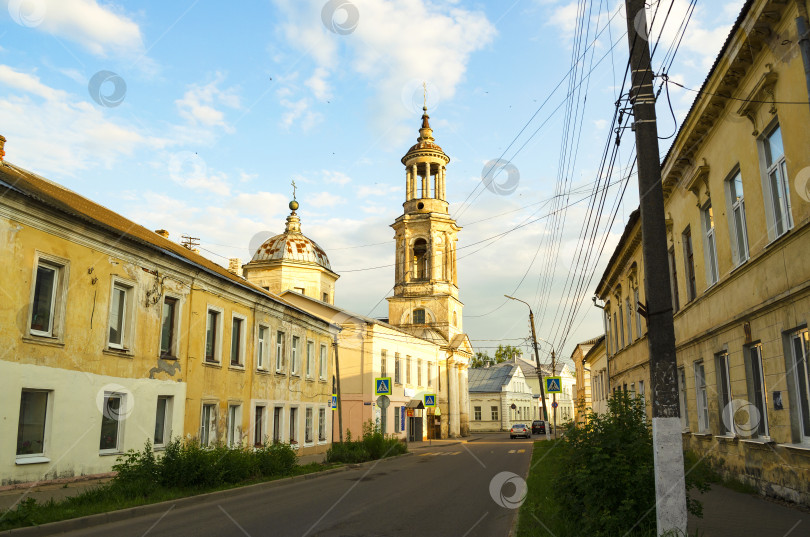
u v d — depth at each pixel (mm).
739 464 12789
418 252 57438
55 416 13992
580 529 7527
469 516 10578
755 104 11266
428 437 52531
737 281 12664
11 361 12891
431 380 54469
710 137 13891
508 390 80750
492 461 24797
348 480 17750
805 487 9758
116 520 10586
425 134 58312
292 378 27234
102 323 15633
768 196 11180
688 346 16859
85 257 15172
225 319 21688
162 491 13133
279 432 25766
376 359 42625
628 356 26672
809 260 9438
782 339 10508
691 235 16094
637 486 6992
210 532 9141
